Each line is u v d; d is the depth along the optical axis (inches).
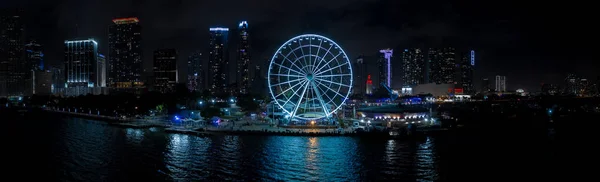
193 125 7450.8
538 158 5123.0
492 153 5324.8
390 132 6087.6
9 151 5388.8
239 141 5861.2
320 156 4918.8
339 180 4005.9
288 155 4968.0
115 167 4503.0
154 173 4249.5
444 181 4023.1
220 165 4539.9
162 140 6097.4
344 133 6254.9
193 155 5004.9
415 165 4569.4
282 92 7135.8
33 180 4079.7
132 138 6348.4
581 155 5344.5
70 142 6048.2
